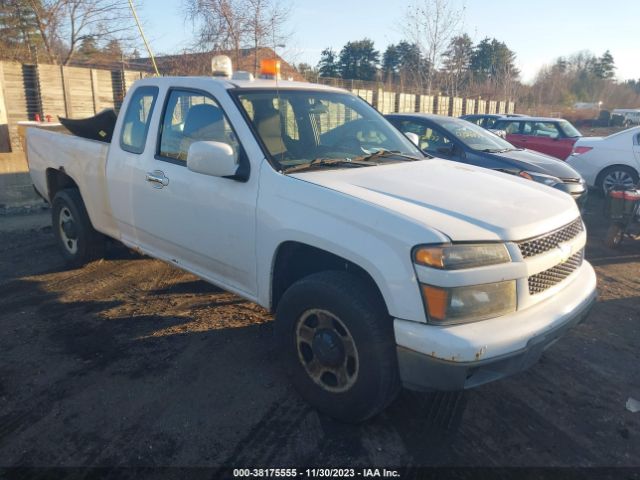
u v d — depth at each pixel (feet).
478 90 94.89
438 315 8.19
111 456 8.93
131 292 15.99
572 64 264.11
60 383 11.09
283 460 8.90
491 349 8.09
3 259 19.06
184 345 12.76
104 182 15.11
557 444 9.44
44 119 40.98
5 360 11.98
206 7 46.39
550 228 9.47
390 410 10.28
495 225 8.84
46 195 18.89
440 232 8.33
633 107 217.15
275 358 12.19
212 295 15.80
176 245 13.10
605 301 16.26
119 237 15.39
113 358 12.14
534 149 42.37
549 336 8.82
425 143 25.75
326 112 13.09
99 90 45.39
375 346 8.77
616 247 22.49
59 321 14.01
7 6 63.87
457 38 68.80
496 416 10.20
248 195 10.82
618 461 9.04
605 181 34.40
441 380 8.16
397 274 8.39
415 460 8.96
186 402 10.48
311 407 10.30
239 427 9.73
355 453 9.09
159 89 13.65
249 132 11.18
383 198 9.41
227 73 13.87
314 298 9.50
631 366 12.20
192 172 12.06
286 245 10.33
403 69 88.33
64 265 18.39
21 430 9.58
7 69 38.99
